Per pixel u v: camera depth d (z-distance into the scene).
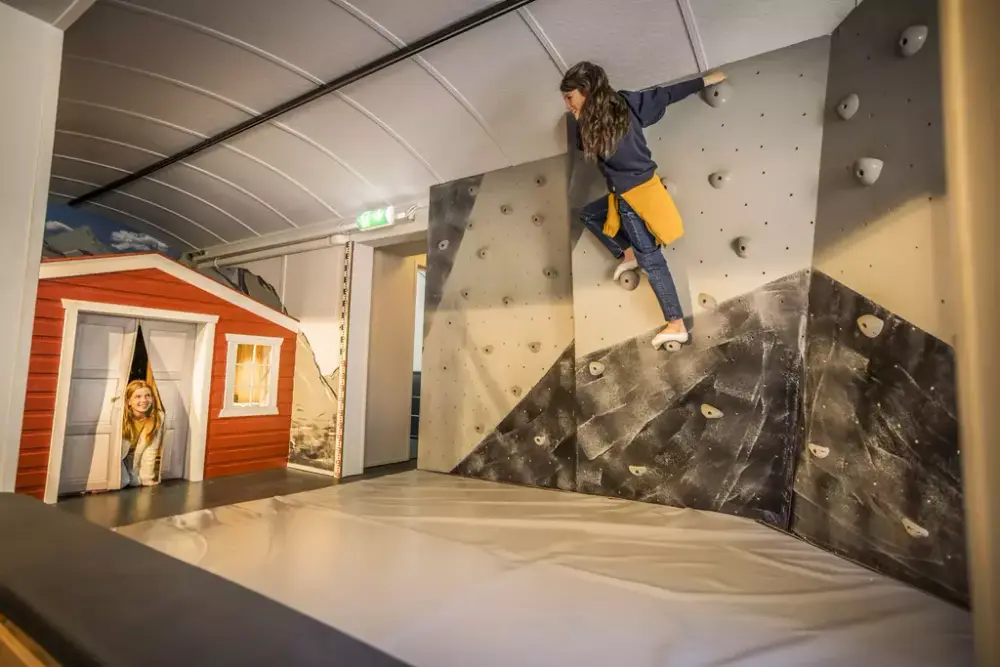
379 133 4.20
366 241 5.44
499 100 3.59
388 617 1.65
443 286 4.51
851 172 2.33
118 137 4.67
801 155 2.63
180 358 5.32
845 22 2.47
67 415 4.49
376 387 5.95
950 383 1.80
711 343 2.93
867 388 2.19
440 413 4.45
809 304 2.59
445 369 4.44
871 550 2.11
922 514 1.89
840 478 2.30
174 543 2.39
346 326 5.51
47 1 2.31
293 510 3.04
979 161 0.74
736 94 2.87
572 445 3.69
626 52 3.05
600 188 3.43
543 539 2.47
